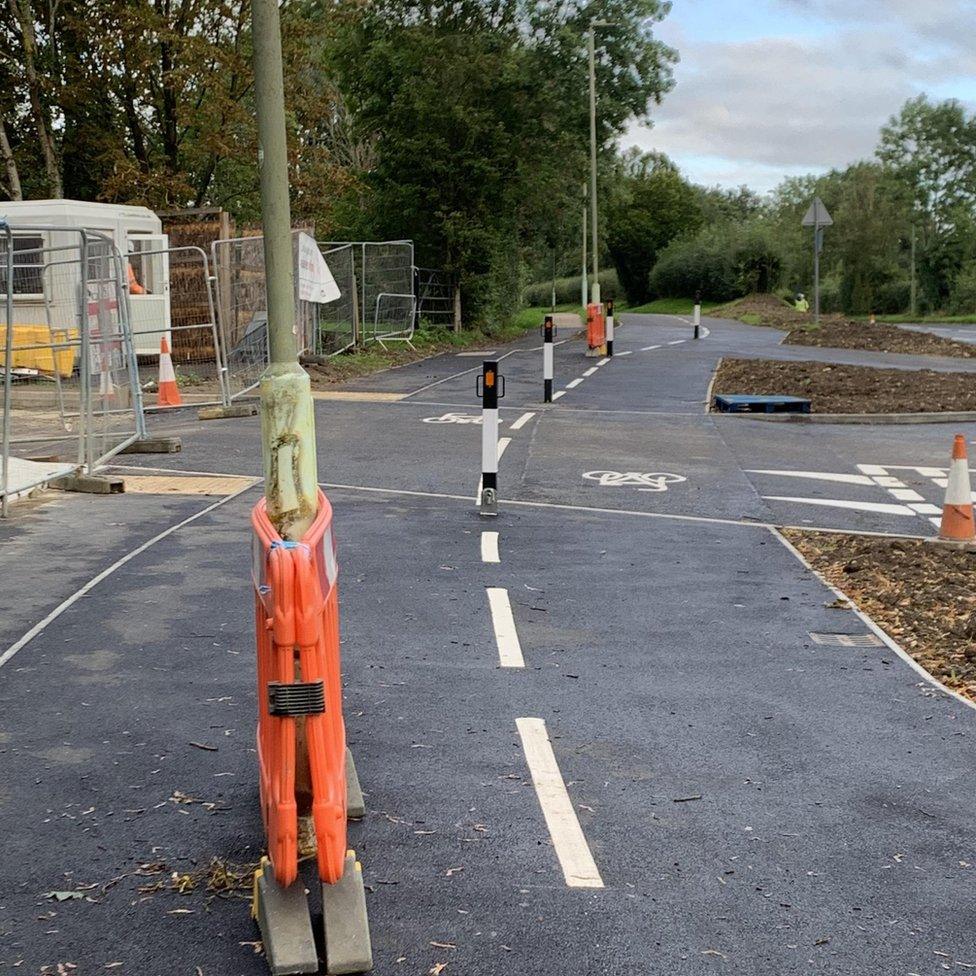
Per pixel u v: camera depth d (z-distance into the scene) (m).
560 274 110.94
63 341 16.31
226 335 22.00
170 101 30.14
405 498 11.79
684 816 4.75
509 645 7.05
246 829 4.53
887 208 81.12
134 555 9.12
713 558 9.52
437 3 37.78
